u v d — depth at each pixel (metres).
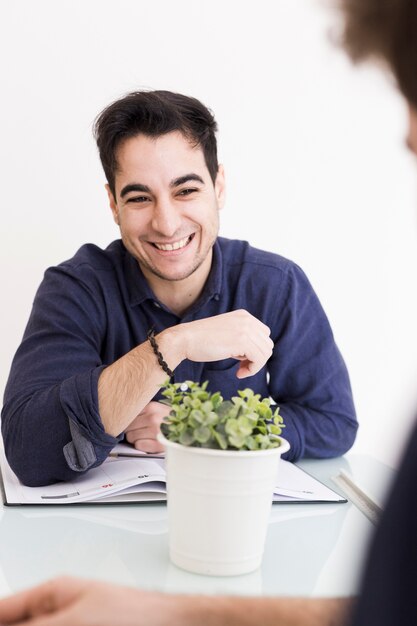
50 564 1.07
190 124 1.71
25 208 2.56
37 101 2.54
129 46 2.59
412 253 2.88
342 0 0.47
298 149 2.76
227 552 1.04
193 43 2.64
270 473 1.04
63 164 2.58
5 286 2.57
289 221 2.78
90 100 2.58
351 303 2.88
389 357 2.92
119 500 1.33
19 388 1.62
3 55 2.51
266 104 2.72
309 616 0.62
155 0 2.60
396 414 2.92
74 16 2.54
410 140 0.47
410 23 0.44
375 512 1.32
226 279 1.92
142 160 1.69
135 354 1.51
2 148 2.54
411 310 2.91
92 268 1.86
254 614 0.63
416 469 0.42
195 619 0.62
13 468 1.49
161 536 1.19
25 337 1.78
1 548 1.13
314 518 1.30
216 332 1.52
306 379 1.88
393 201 2.84
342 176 2.80
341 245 2.84
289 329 1.90
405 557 0.42
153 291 1.87
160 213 1.71
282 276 1.92
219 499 1.02
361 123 2.79
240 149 2.72
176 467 1.04
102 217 2.61
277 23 2.69
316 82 2.74
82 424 1.45
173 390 1.08
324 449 1.78
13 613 0.65
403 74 0.45
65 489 1.41
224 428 1.02
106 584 0.65
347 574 1.07
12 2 2.50
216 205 1.79
